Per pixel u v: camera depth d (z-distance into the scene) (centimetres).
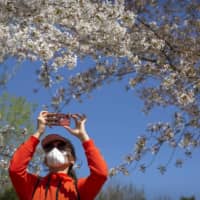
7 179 1349
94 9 753
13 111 1959
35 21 741
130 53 812
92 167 391
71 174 405
